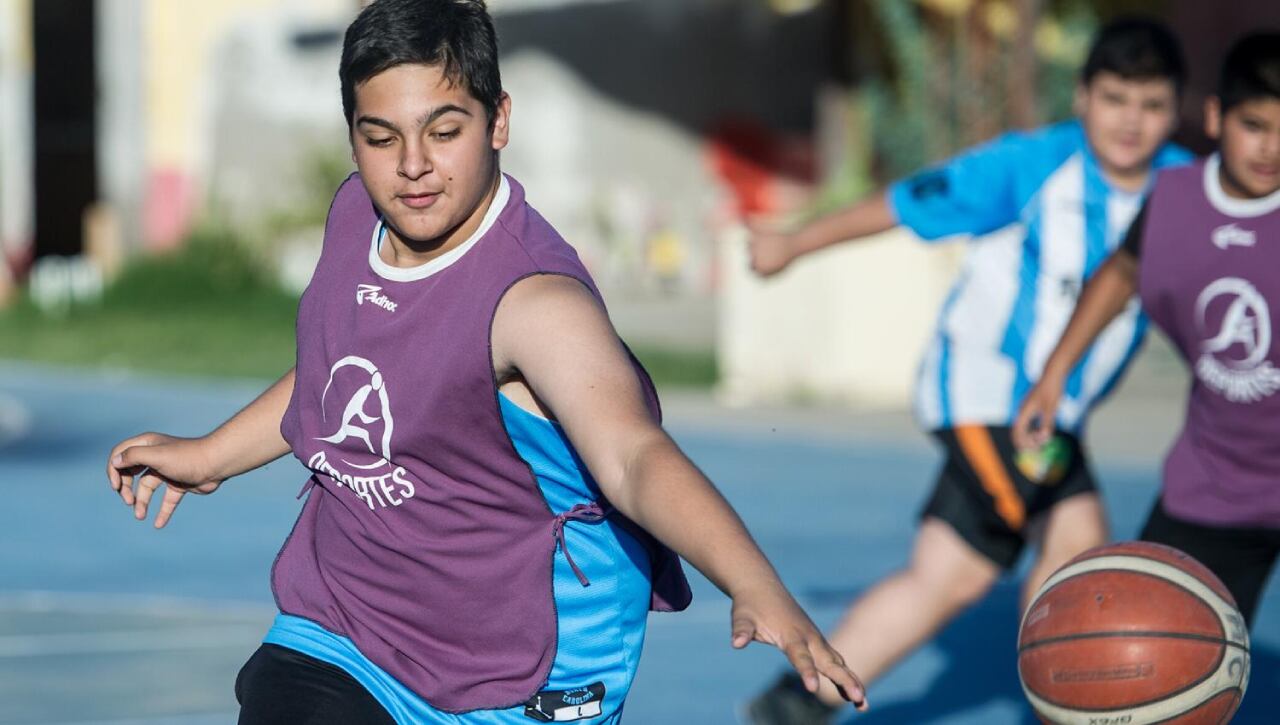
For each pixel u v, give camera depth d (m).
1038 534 18.05
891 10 60.16
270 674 10.98
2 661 23.27
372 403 10.38
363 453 10.58
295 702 10.66
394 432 10.34
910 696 21.47
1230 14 71.25
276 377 65.38
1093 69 17.61
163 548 32.56
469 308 10.02
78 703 21.00
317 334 10.79
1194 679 11.37
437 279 10.18
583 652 10.78
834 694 17.70
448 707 10.78
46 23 107.50
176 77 89.31
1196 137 67.88
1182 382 54.84
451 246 10.23
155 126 89.44
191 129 89.06
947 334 18.39
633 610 10.98
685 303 81.56
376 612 11.00
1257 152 14.57
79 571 30.17
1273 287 14.84
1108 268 15.80
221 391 61.59
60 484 41.19
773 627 8.12
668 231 85.69
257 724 10.53
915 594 18.06
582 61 85.75
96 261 89.69
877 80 63.69
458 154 9.86
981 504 17.98
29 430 51.44
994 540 18.05
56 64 107.75
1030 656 11.78
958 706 20.95
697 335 69.44
